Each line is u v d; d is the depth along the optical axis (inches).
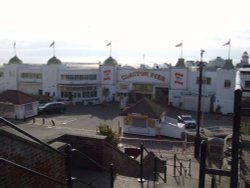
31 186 237.5
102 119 1717.5
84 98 2274.9
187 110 2009.1
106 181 366.3
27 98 1720.0
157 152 1019.9
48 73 2287.2
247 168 346.9
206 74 2016.5
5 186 211.2
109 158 404.8
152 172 610.9
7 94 1717.5
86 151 390.0
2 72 2458.2
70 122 1637.6
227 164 493.7
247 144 433.7
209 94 2023.9
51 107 1852.9
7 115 1664.6
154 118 1417.3
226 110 1914.4
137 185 388.8
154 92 2180.1
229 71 1884.8
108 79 2279.8
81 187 338.3
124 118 1473.9
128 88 2246.6
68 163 188.2
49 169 257.3
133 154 727.7
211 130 1330.0
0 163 206.1
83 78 2261.3
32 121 1627.7
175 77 2094.0
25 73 2374.5
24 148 226.7
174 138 1397.6
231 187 163.5
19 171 223.1
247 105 165.2
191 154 983.0
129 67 2325.3
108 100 2294.5
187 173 719.7
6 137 209.3
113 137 775.1
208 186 499.5
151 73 2162.9
